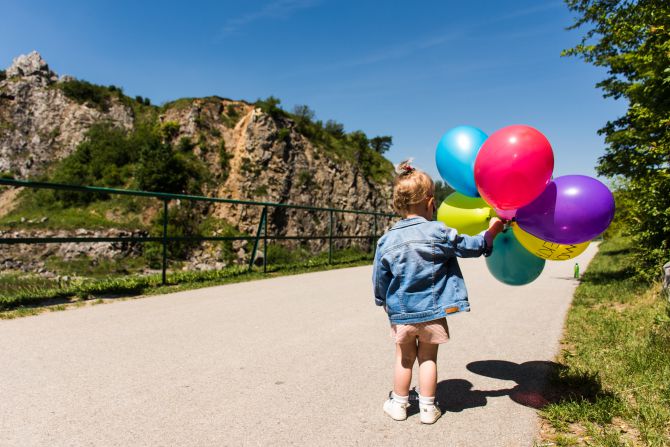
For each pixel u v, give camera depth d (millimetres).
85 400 2754
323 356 3734
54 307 5535
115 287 6680
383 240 2623
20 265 23578
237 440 2285
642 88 7914
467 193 2920
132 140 37812
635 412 2549
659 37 6684
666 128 6938
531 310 5852
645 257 7336
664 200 6770
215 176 35438
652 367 3215
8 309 5367
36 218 29969
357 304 6102
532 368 3502
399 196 2652
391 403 2609
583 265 13539
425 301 2438
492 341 4305
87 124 40906
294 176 37062
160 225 30172
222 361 3568
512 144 2369
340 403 2779
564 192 2455
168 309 5602
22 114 42469
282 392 2941
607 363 3455
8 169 39188
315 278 8977
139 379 3135
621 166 10180
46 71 46344
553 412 2582
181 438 2293
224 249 30656
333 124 47656
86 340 4113
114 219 30516
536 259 2988
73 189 5922
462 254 2514
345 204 39281
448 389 3068
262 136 36531
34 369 3307
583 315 5336
